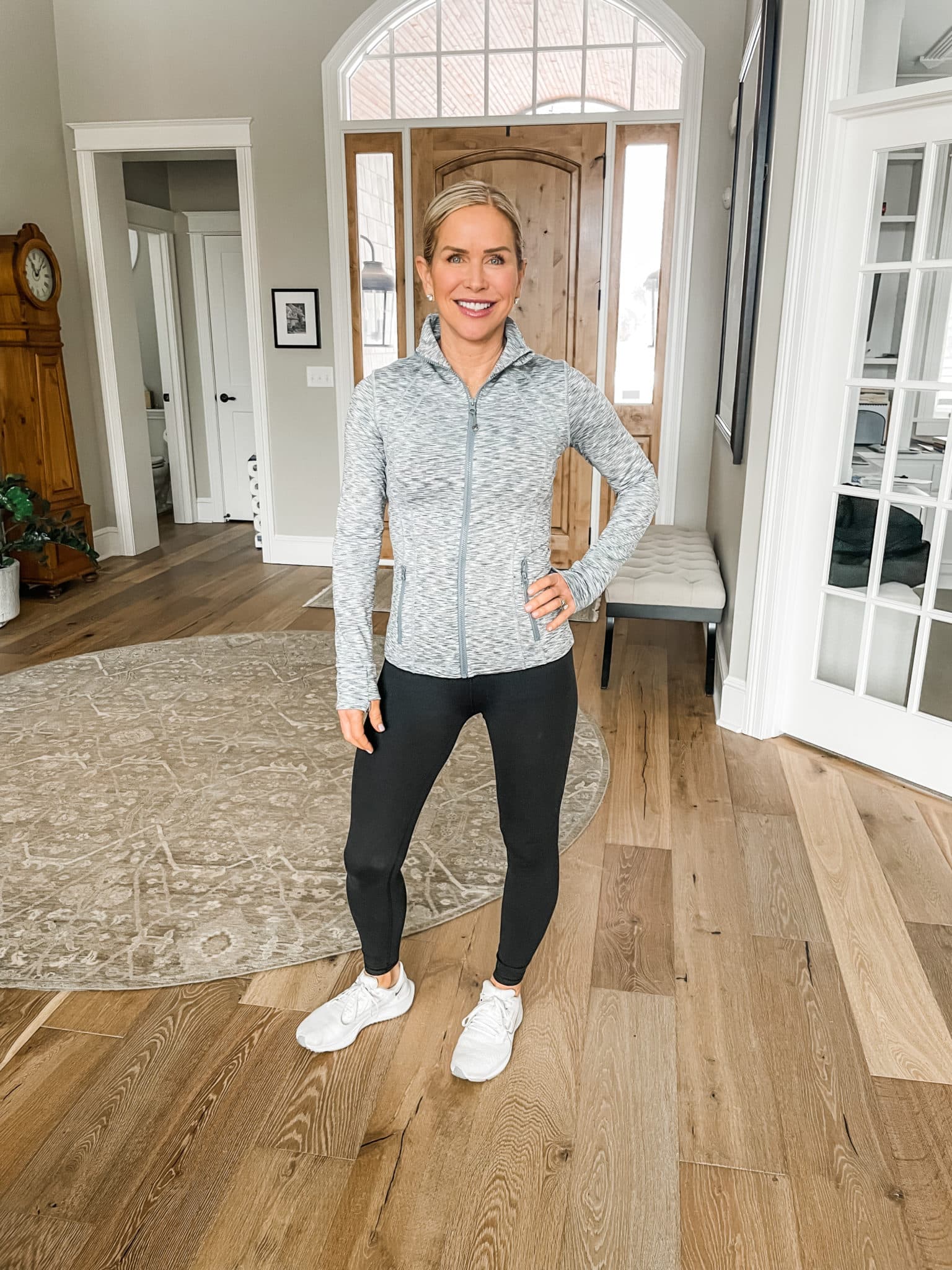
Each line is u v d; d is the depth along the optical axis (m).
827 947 2.06
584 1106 1.62
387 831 1.56
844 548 2.89
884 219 2.63
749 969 1.98
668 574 3.65
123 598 4.93
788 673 3.12
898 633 2.79
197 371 6.87
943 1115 1.60
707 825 2.59
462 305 1.33
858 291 2.71
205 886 2.27
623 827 2.57
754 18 3.64
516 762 1.51
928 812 2.66
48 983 1.93
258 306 5.34
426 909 2.19
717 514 4.46
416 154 4.96
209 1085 1.66
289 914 2.16
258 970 1.97
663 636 4.41
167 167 6.54
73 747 3.06
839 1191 1.45
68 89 5.20
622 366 5.08
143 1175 1.47
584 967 1.98
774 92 3.13
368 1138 1.55
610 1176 1.48
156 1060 1.72
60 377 5.04
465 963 2.00
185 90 5.09
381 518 1.49
